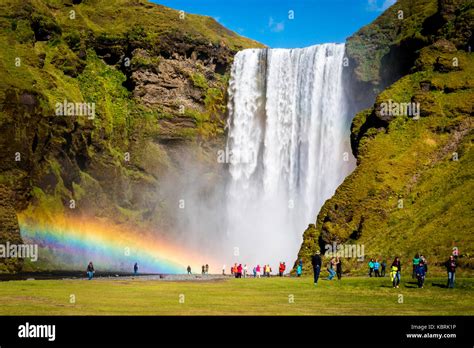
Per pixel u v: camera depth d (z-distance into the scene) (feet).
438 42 298.56
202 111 433.48
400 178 252.62
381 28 363.35
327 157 374.22
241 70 434.30
